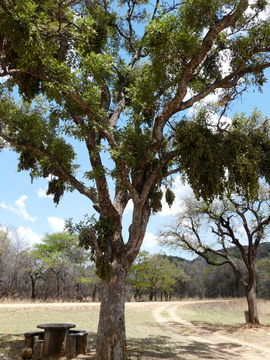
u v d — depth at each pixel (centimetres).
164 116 1088
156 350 1273
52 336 1099
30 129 1134
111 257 1021
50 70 956
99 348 962
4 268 4788
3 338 1347
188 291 7788
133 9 1444
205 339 1728
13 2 785
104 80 1259
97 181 1059
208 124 1095
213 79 1203
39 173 1311
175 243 2452
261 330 1933
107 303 994
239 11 959
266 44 1063
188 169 1013
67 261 4916
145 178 1127
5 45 923
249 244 2242
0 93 1099
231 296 7394
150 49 1030
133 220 1067
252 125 1202
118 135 1099
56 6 909
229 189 1080
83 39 982
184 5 1038
